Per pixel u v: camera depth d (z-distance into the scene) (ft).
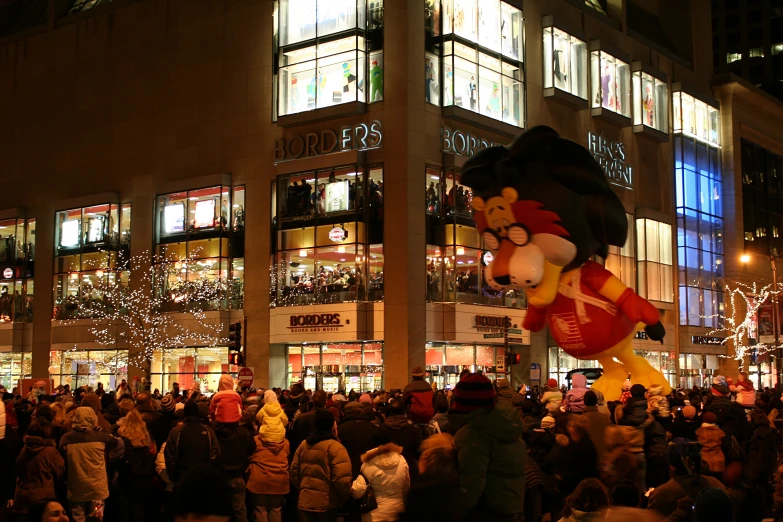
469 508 23.76
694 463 28.12
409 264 139.54
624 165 187.62
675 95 208.44
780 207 249.14
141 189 171.83
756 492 30.22
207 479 13.26
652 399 54.13
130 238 172.45
